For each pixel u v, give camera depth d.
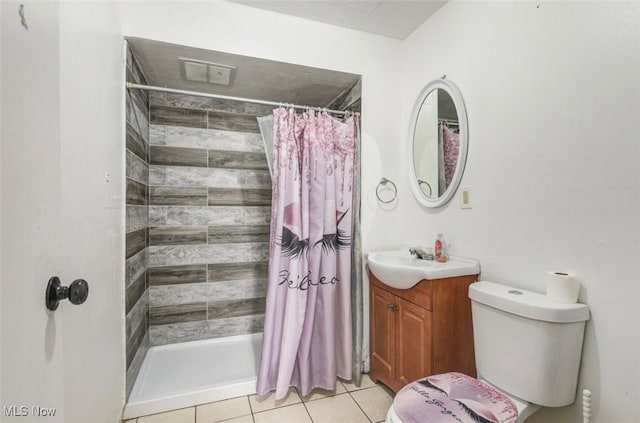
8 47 0.49
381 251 2.04
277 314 1.72
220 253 2.40
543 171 1.21
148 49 1.68
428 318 1.42
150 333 2.24
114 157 1.40
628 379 0.96
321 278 1.80
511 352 1.14
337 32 1.96
